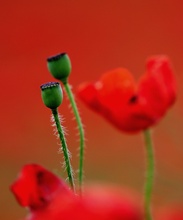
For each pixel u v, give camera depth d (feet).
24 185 1.58
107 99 1.54
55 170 2.02
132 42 13.61
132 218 1.35
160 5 14.14
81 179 1.97
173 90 1.58
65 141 2.04
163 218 1.43
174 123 6.91
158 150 6.88
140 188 7.79
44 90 2.06
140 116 1.55
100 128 9.36
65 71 2.10
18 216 7.47
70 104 2.05
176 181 6.45
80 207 1.33
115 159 8.16
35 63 13.12
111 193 1.35
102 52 13.47
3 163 8.46
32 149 8.90
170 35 13.52
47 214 1.39
